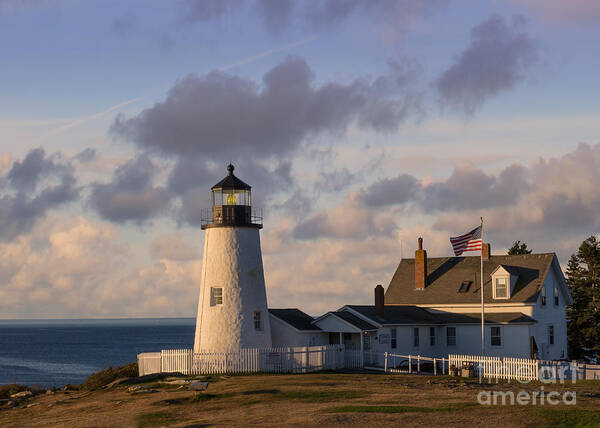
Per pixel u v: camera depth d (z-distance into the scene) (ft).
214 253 168.86
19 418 117.08
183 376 148.56
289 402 106.93
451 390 117.60
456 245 178.40
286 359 160.56
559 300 210.79
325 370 166.20
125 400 121.49
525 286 199.00
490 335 193.47
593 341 240.32
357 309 185.37
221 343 163.84
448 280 214.28
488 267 212.23
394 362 180.24
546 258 205.46
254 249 171.22
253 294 168.45
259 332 168.04
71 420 105.81
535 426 84.69
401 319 190.19
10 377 334.65
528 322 187.62
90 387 154.30
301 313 193.06
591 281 243.60
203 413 102.42
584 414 89.56
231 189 171.01
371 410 95.50
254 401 108.99
